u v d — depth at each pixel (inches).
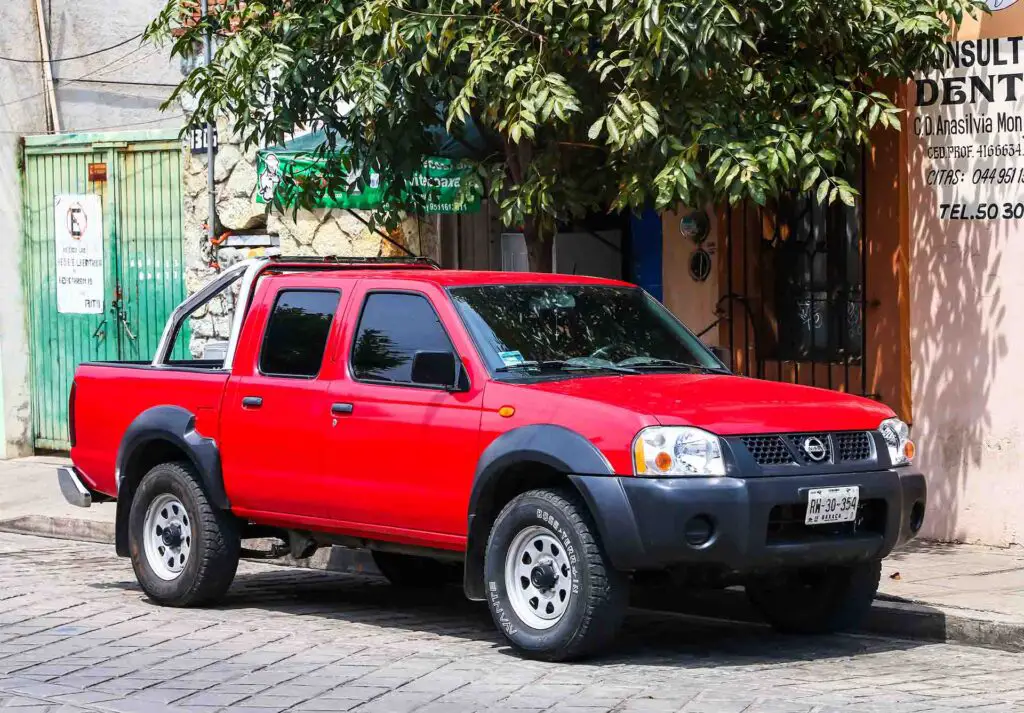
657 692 299.6
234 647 354.6
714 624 395.5
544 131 457.7
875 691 302.8
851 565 339.3
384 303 372.2
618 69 430.9
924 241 478.9
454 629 382.6
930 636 368.2
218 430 400.2
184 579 407.2
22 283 754.8
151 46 759.1
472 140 516.7
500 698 295.9
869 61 454.0
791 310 532.7
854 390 503.8
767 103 431.5
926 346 479.8
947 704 291.0
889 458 342.3
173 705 295.4
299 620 394.6
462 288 364.8
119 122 764.0
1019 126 458.6
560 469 319.3
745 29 423.8
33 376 759.1
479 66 401.4
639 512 309.0
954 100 470.6
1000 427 463.8
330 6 454.0
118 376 430.6
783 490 315.9
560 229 582.9
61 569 491.2
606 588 319.0
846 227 511.5
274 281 400.2
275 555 416.8
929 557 450.6
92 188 726.5
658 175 399.5
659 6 386.0
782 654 346.9
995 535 466.3
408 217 593.6
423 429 349.4
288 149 562.3
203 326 669.9
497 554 335.6
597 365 358.9
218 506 402.0
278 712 288.5
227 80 450.9
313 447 374.3
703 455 311.3
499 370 344.8
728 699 292.8
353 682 313.6
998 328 463.2
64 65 760.3
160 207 703.7
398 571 452.4
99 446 434.0
